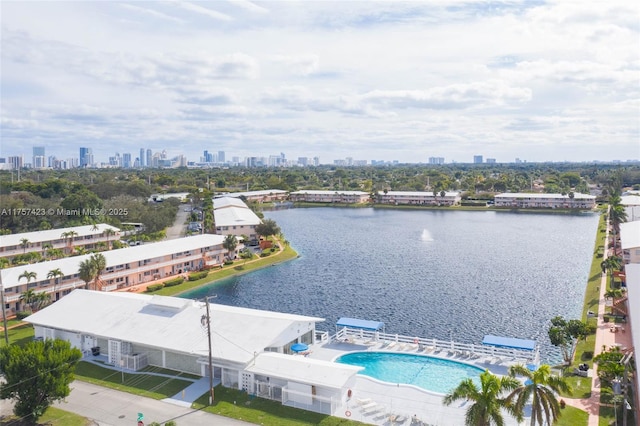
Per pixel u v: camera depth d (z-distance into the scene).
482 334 94.56
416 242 198.25
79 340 79.06
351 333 88.12
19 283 105.88
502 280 135.62
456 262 159.75
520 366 47.84
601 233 198.75
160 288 126.56
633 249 124.69
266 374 62.22
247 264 153.38
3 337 88.19
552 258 163.00
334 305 114.56
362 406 58.78
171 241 150.12
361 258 167.75
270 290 128.25
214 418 57.22
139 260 130.12
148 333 73.62
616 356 63.12
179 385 66.12
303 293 125.06
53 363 56.31
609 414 56.69
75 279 116.88
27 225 194.75
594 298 110.38
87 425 55.81
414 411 58.28
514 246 186.12
